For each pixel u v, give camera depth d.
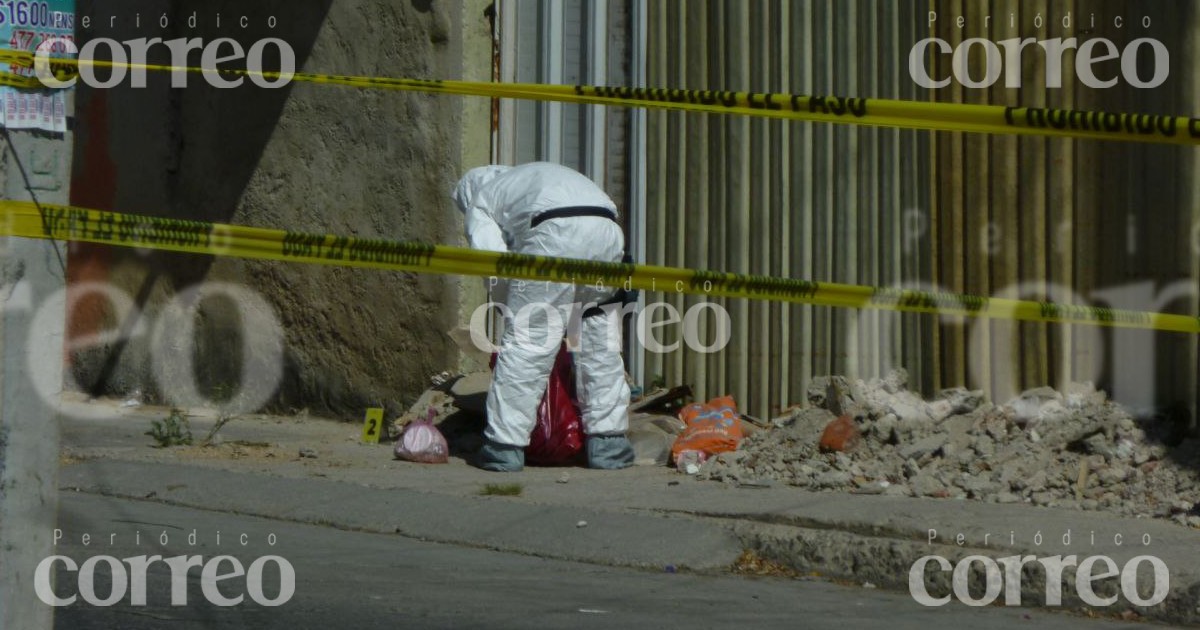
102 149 24.16
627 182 17.94
